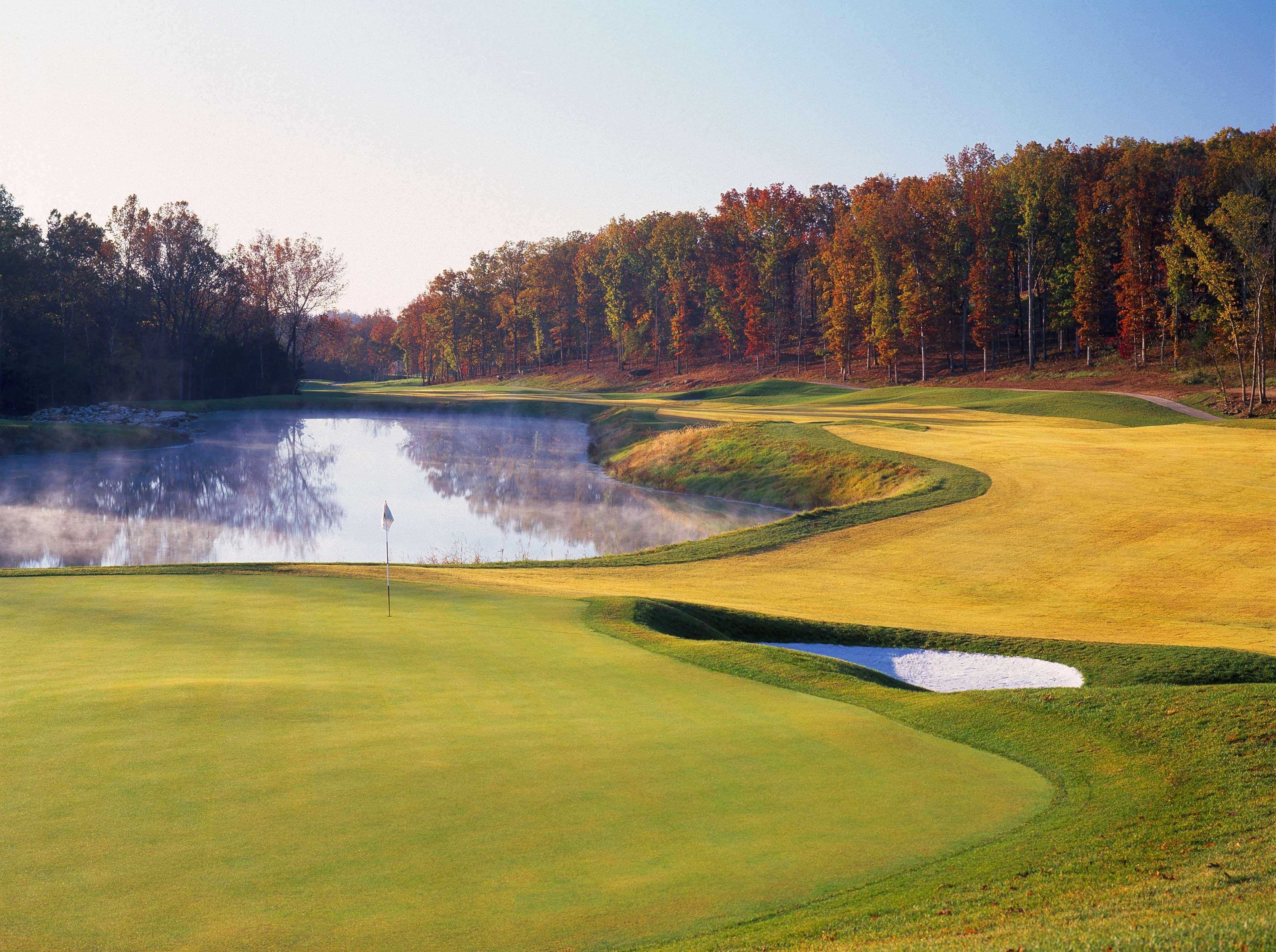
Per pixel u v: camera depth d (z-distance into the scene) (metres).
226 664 12.61
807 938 5.64
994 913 5.91
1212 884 6.23
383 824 7.44
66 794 7.90
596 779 8.60
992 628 19.42
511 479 56.00
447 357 159.00
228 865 6.68
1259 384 64.50
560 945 5.68
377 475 57.62
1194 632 19.03
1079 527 30.31
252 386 104.50
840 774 8.99
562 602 18.53
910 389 89.06
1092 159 97.94
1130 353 85.69
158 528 40.81
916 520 32.44
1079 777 9.05
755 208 120.56
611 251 141.62
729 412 74.88
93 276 96.56
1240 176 76.19
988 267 94.94
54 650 13.20
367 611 17.00
